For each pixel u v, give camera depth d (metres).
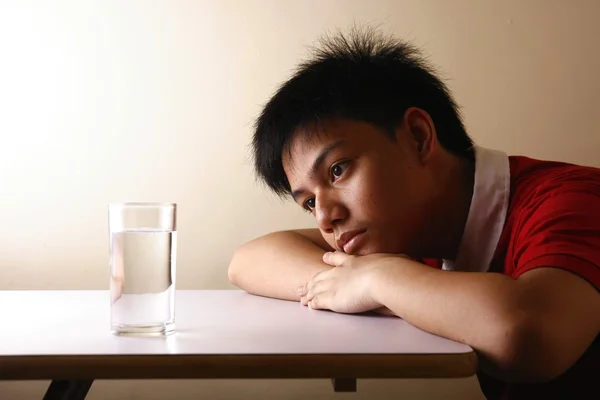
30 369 0.56
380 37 1.63
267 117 0.92
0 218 1.60
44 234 1.61
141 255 0.67
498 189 0.90
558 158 1.67
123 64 1.61
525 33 1.66
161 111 1.62
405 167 0.88
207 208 1.63
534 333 0.61
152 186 1.62
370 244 0.86
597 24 1.67
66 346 0.61
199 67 1.62
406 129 0.90
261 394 1.62
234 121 1.63
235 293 1.08
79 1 1.61
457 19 1.65
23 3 1.60
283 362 0.57
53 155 1.61
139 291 0.67
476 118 1.66
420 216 0.89
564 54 1.66
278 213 1.64
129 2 1.61
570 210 0.74
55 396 0.80
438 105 0.96
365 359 0.58
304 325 0.75
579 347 0.63
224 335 0.68
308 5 1.63
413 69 0.96
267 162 0.94
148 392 1.62
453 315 0.65
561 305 0.63
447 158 0.93
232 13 1.62
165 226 0.68
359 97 0.86
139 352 0.58
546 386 0.88
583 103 1.67
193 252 1.63
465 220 0.94
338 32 1.63
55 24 1.60
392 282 0.74
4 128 1.60
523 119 1.66
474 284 0.66
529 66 1.66
